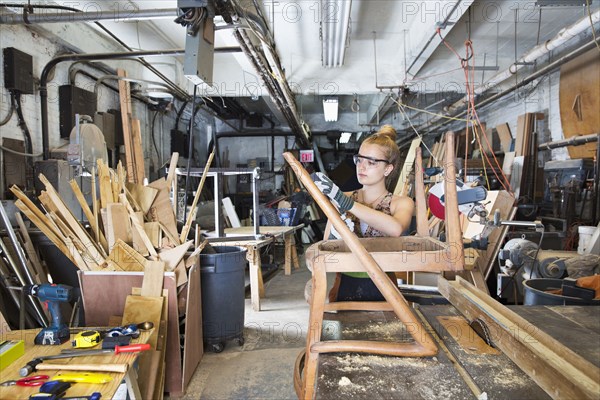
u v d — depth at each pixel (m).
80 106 3.89
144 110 5.82
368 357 0.97
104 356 1.39
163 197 2.48
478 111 6.96
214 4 2.34
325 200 0.98
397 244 1.34
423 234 1.50
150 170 5.91
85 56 3.59
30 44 3.42
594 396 0.58
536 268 2.45
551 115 4.81
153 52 3.67
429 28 3.48
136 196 2.43
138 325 1.66
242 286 2.69
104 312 2.08
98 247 2.19
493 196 2.85
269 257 5.62
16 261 2.46
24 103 3.33
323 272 1.01
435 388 0.82
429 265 1.04
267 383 2.16
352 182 8.38
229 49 3.65
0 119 3.07
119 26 4.12
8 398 1.13
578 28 3.18
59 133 3.79
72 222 2.13
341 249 1.29
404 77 4.80
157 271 2.03
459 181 1.34
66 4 3.37
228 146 9.83
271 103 5.86
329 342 1.00
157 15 2.77
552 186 3.95
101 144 3.03
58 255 2.70
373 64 5.14
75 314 2.56
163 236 2.36
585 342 0.97
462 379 0.86
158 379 1.92
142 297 1.97
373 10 3.67
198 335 2.38
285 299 3.84
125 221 2.27
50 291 1.55
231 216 5.14
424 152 8.75
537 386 0.82
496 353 0.98
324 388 0.83
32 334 1.58
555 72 4.68
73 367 1.31
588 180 3.60
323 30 3.28
